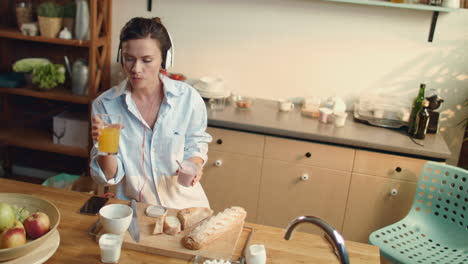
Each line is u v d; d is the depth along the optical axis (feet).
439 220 7.90
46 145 10.72
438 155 8.57
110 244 4.62
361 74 10.50
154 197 6.61
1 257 4.24
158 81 6.43
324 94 10.76
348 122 9.93
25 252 4.39
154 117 6.48
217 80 10.54
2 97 11.64
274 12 10.46
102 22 10.53
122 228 4.82
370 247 5.32
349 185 9.18
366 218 9.30
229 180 9.68
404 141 8.97
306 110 10.19
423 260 7.15
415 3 9.60
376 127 9.73
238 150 9.46
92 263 4.63
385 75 10.42
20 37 10.14
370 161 8.98
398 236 7.76
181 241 5.01
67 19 10.23
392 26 10.11
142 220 5.35
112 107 6.41
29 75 10.75
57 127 10.75
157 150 6.52
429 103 9.52
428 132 9.62
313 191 9.36
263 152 9.36
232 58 10.92
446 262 7.11
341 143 8.93
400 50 10.22
